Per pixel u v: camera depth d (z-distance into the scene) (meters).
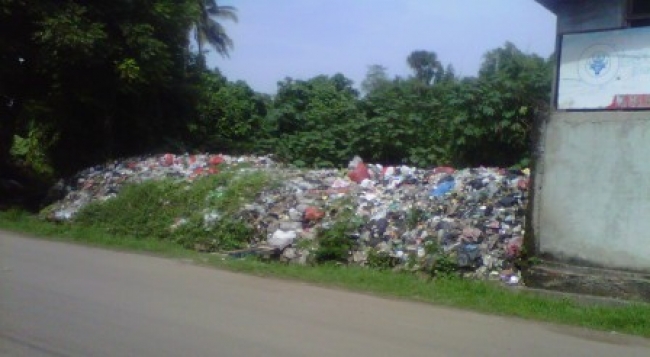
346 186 13.13
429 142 22.52
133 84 17.27
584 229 9.04
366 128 22.75
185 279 8.96
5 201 18.16
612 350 6.54
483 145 19.22
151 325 6.36
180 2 18.55
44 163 21.61
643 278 8.48
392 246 10.74
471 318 7.59
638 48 8.91
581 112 9.24
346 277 9.52
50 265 9.41
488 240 10.20
